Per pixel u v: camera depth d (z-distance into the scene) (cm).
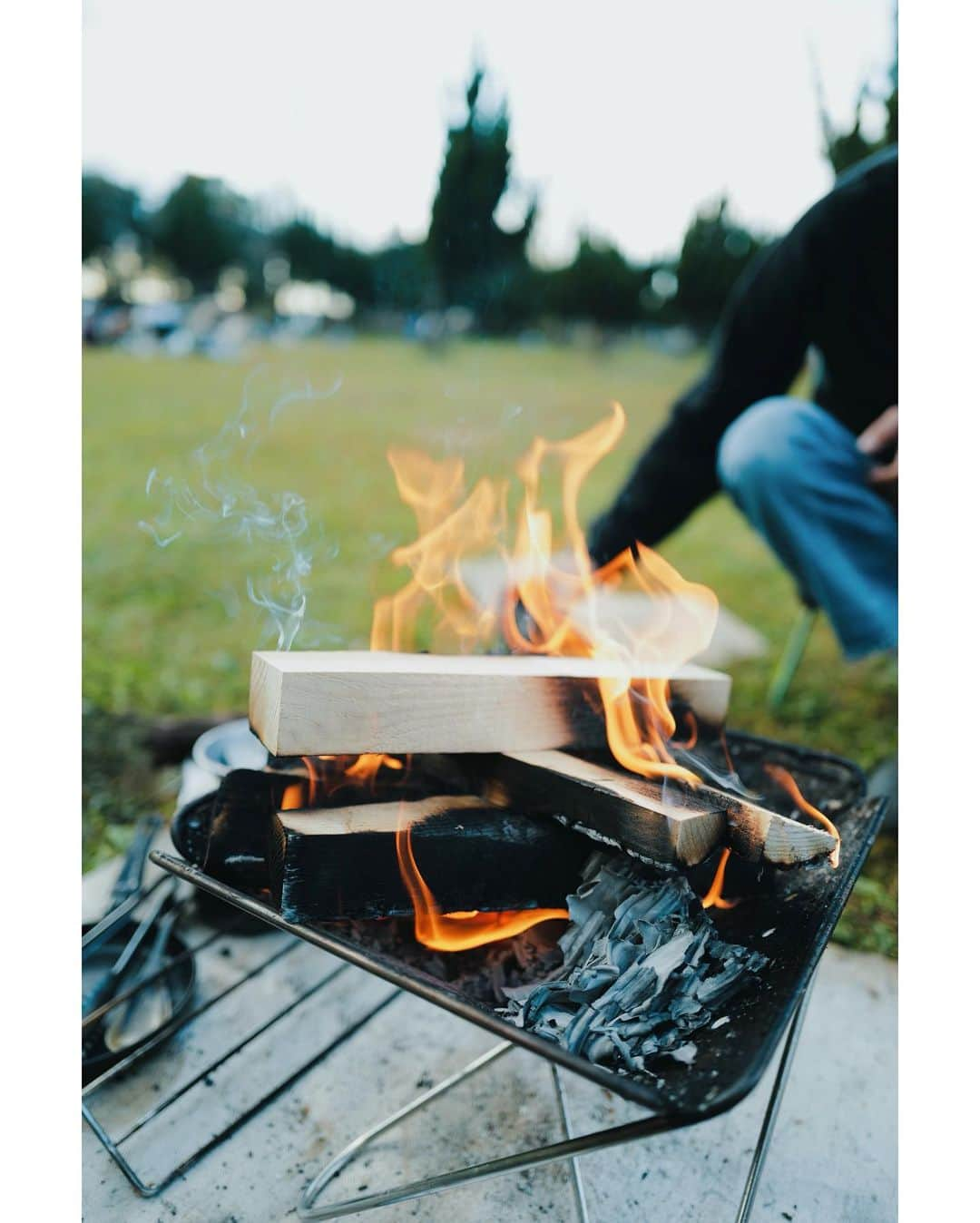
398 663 98
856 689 229
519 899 93
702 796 91
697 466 161
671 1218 99
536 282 1270
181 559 329
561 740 102
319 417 630
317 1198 99
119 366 858
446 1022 128
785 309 154
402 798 102
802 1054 122
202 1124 109
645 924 85
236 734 133
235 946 140
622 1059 74
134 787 175
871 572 168
